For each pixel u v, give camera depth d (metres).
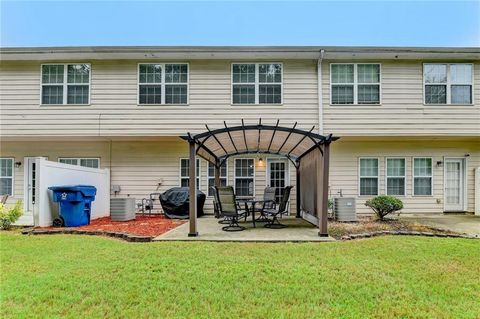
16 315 3.17
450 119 10.76
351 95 10.88
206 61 10.98
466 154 11.66
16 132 10.83
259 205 11.11
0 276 4.29
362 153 11.71
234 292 3.77
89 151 11.92
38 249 5.79
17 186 11.83
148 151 11.93
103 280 4.11
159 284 3.98
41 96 10.92
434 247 5.92
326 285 3.99
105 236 7.23
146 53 10.48
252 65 11.02
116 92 10.89
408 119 10.76
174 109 10.86
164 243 6.33
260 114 10.85
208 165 11.99
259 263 4.89
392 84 10.86
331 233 7.52
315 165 8.85
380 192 11.63
